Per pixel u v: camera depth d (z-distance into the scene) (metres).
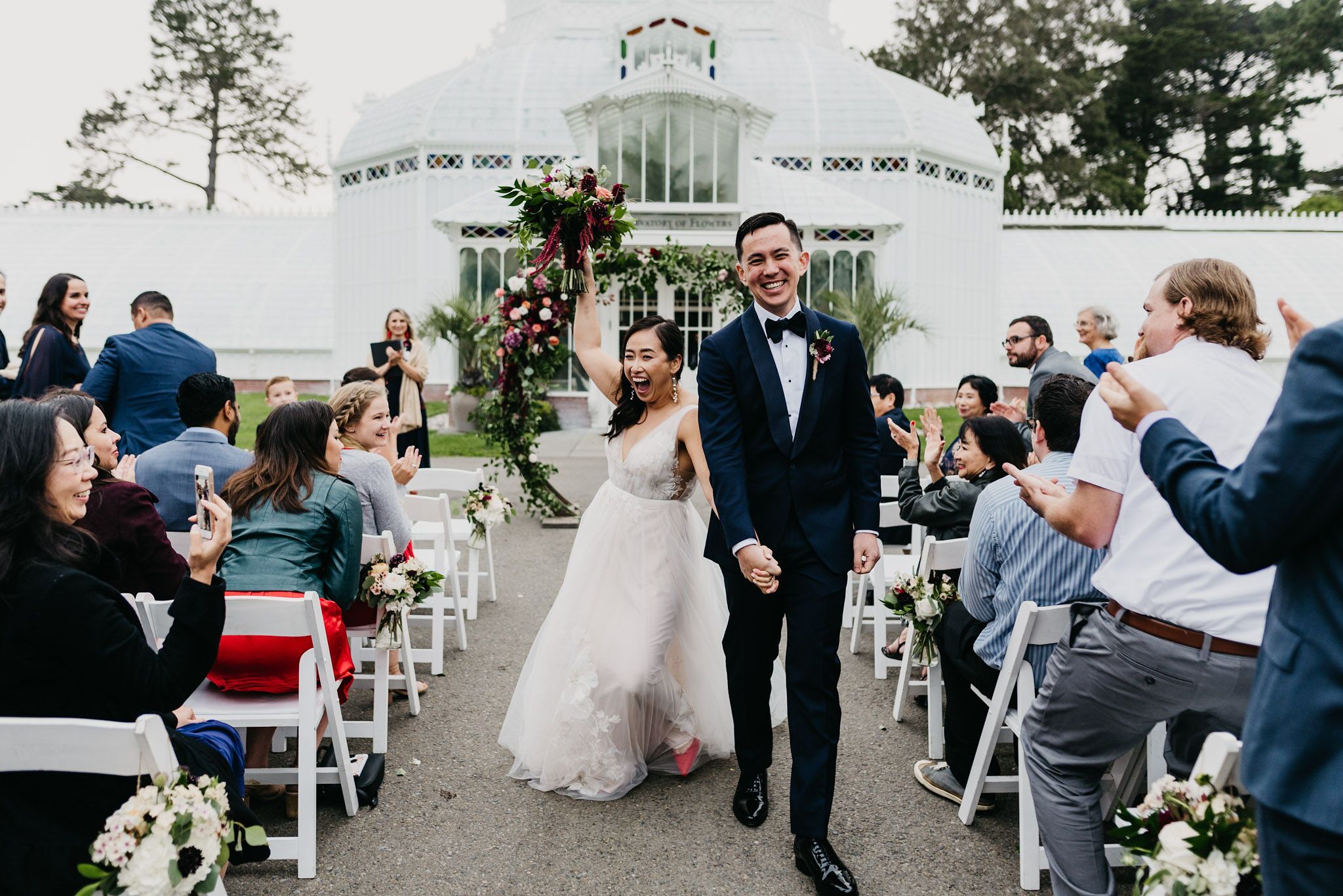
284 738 3.91
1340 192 44.03
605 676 3.54
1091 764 2.58
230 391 4.20
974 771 3.27
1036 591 3.10
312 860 2.94
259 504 3.50
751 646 3.25
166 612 3.00
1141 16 42.16
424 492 10.01
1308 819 1.42
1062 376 3.37
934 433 4.74
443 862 3.04
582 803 3.48
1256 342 2.42
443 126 20.80
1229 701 2.31
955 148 21.70
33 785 2.11
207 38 40.81
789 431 3.06
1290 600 1.51
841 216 17.70
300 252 26.84
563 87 21.30
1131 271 25.66
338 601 3.54
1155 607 2.31
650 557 3.68
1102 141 40.34
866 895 2.87
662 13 18.84
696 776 3.75
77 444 2.24
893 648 5.00
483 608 6.18
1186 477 1.68
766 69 21.77
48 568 2.13
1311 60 40.28
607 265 9.71
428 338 16.95
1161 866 1.85
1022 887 2.91
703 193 16.80
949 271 22.03
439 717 4.32
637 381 3.64
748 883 2.92
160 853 1.96
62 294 5.88
